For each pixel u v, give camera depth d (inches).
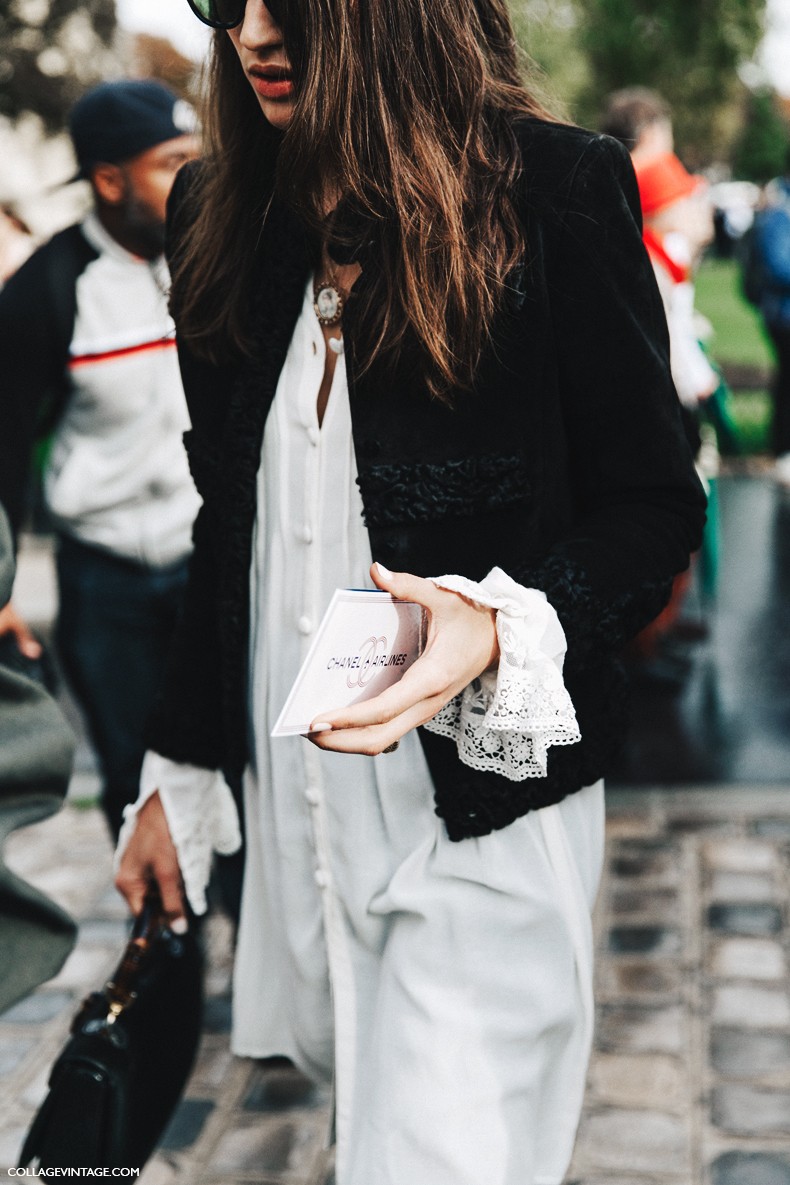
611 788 202.5
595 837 73.0
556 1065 71.3
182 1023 82.6
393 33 62.3
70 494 134.0
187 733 79.8
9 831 64.9
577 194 64.3
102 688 136.1
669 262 219.3
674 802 195.9
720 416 247.3
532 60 75.1
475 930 67.4
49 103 396.5
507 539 66.7
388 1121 65.5
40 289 130.8
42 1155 77.7
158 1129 81.3
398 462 66.0
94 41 402.3
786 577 327.3
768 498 418.6
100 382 131.8
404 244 62.9
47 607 299.9
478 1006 66.9
